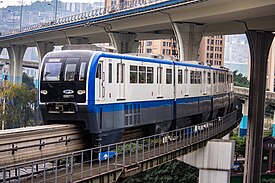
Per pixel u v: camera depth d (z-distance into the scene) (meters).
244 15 43.06
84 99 19.53
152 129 26.75
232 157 32.50
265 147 64.94
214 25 52.66
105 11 60.22
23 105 81.44
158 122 26.80
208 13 43.66
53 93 20.19
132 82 23.20
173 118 28.91
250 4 38.44
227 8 41.09
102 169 18.47
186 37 49.69
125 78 22.42
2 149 15.67
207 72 36.19
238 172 58.62
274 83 127.25
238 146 64.31
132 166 20.17
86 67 19.67
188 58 49.78
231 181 52.25
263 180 56.69
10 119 74.94
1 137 15.62
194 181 43.03
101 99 20.20
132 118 23.38
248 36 49.75
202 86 34.78
